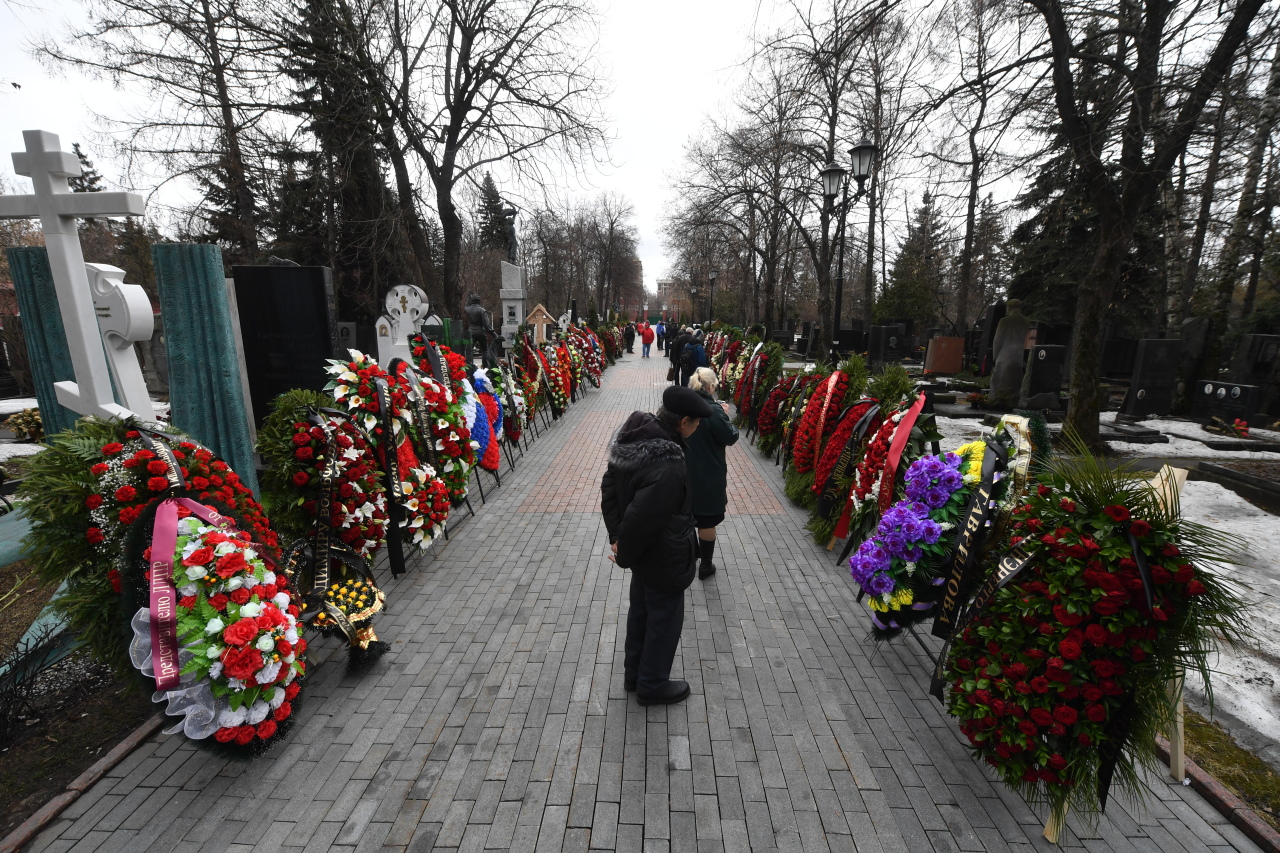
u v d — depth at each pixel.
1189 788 2.79
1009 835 2.48
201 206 15.41
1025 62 7.66
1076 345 9.09
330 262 17.84
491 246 31.95
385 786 2.69
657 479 2.86
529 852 2.37
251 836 2.43
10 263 5.68
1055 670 2.29
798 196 20.33
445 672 3.56
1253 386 11.42
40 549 2.74
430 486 4.60
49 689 3.35
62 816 2.52
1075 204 16.64
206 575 2.50
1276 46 7.02
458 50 17.62
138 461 2.68
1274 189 11.61
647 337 33.59
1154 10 7.11
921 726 3.14
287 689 2.72
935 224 27.52
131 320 4.05
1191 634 2.18
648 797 2.64
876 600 3.49
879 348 20.59
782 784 2.73
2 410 12.02
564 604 4.41
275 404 3.74
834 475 5.40
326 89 14.70
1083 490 2.36
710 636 4.01
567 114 17.44
